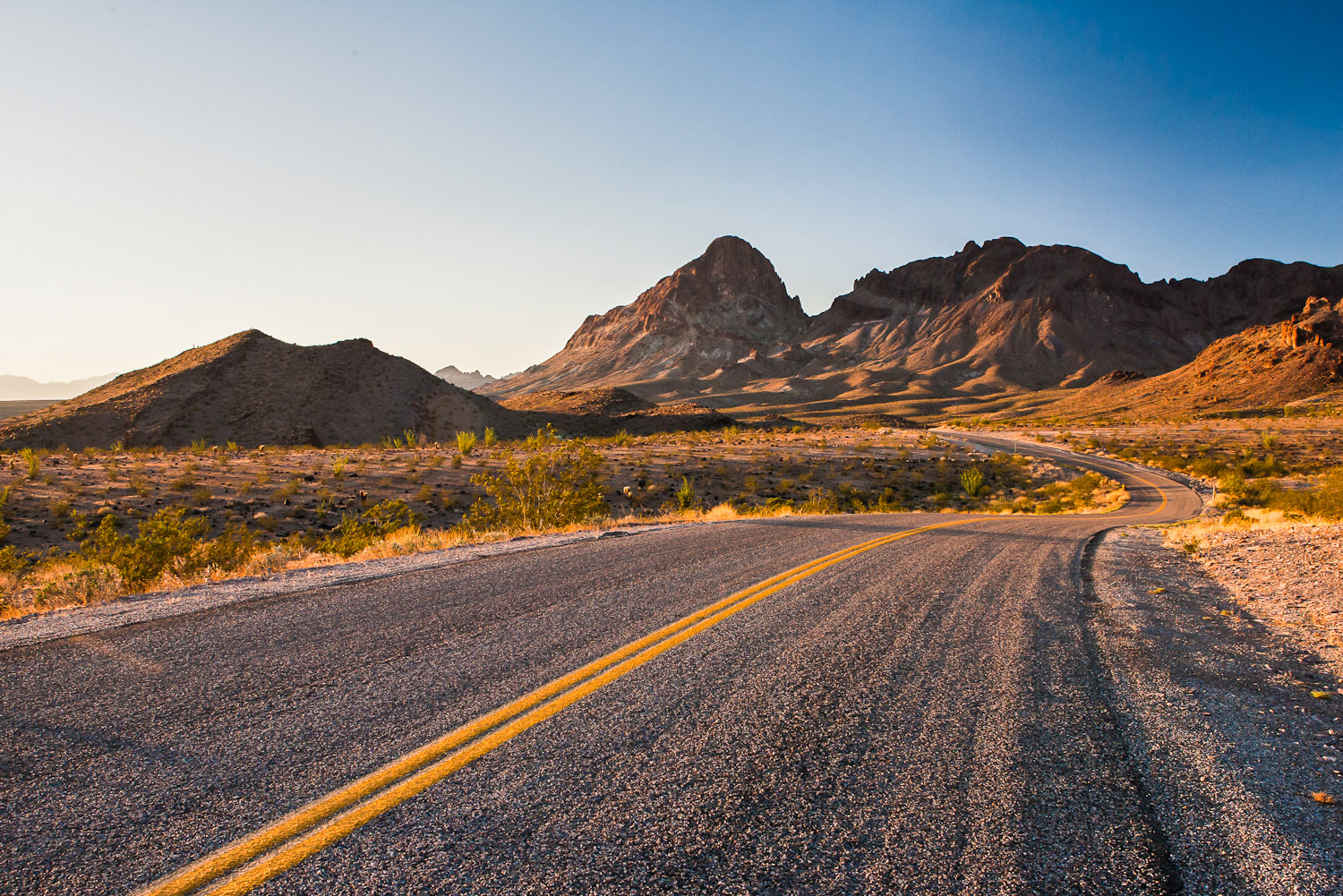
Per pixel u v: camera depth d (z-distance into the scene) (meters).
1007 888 2.11
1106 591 6.98
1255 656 4.78
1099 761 3.03
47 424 82.75
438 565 7.31
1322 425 64.88
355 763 2.73
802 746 3.05
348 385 107.44
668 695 3.60
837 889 2.07
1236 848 2.39
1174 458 51.09
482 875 2.06
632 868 2.13
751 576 7.03
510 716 3.25
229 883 1.97
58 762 2.65
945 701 3.68
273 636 4.46
